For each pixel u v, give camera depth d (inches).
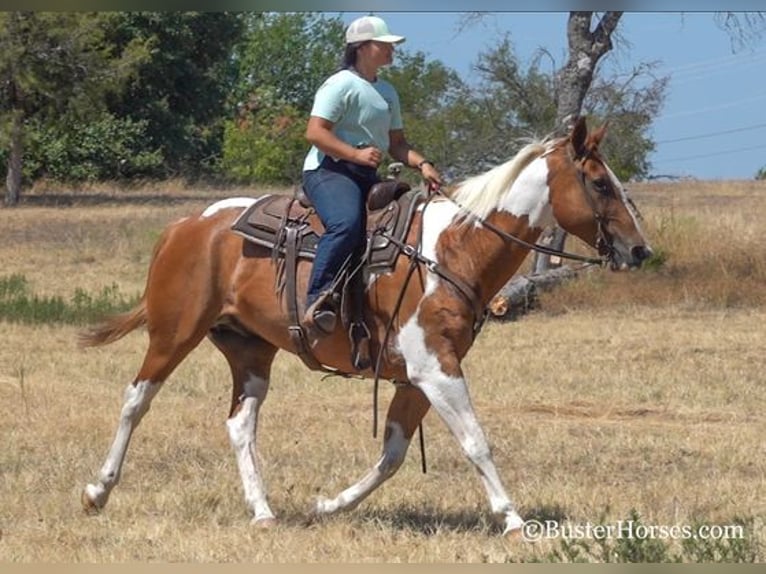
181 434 589.9
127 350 854.5
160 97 2770.7
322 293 412.5
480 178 416.2
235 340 454.0
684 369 793.6
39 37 2097.7
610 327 985.5
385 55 423.2
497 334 948.6
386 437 437.1
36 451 552.4
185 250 446.9
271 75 3484.3
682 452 560.7
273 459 545.0
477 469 405.4
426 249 410.6
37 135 2447.1
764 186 2395.4
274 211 434.6
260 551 399.9
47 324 958.4
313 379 746.2
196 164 2839.6
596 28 1190.3
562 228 414.6
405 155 433.7
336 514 441.1
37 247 1496.1
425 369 405.7
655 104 1450.5
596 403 689.0
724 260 1193.4
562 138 420.5
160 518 443.8
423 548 400.2
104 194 2443.4
